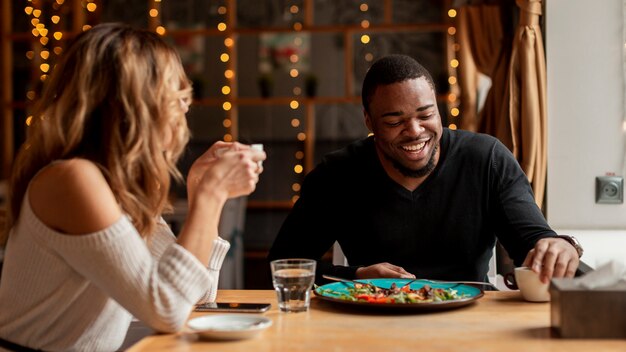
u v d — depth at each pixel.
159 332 1.34
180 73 1.51
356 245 2.16
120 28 1.47
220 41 5.93
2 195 5.42
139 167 1.45
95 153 1.43
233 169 1.42
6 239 1.50
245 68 5.95
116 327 1.44
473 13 3.28
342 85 5.85
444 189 2.09
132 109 1.41
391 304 1.43
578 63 2.60
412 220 2.10
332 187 2.16
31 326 1.41
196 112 5.93
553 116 2.62
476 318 1.42
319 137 5.91
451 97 5.54
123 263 1.30
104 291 1.34
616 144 2.59
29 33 6.00
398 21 5.77
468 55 3.60
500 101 2.98
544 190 2.66
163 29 5.91
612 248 2.54
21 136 6.08
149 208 1.45
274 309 1.53
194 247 1.37
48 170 1.36
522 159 2.67
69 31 5.98
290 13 5.88
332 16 5.86
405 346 1.21
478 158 2.10
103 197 1.33
